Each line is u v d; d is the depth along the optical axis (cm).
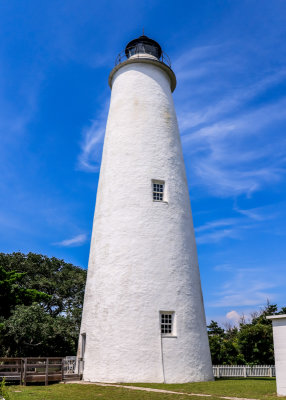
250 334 2647
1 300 2905
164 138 2161
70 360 2478
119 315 1781
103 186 2141
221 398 1234
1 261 4022
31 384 1706
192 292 1914
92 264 2020
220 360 2805
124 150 2108
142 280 1831
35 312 2800
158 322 1769
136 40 2530
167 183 2069
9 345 2756
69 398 1275
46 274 4322
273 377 2259
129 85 2269
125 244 1905
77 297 4162
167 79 2402
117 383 1647
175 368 1712
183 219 2050
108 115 2362
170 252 1920
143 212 1961
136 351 1708
